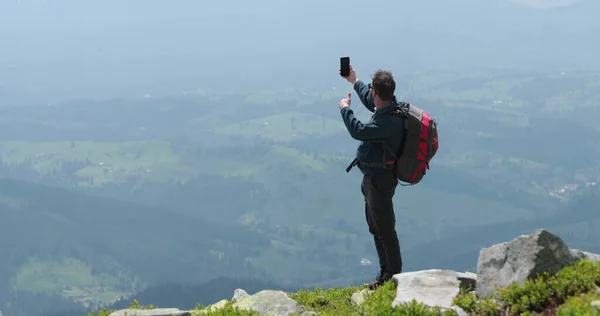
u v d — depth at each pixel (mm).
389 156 8484
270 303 8719
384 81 8422
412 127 8430
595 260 7941
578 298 7277
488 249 8055
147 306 8648
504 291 7660
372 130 8414
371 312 7980
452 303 7898
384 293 8359
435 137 8508
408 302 7930
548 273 7656
